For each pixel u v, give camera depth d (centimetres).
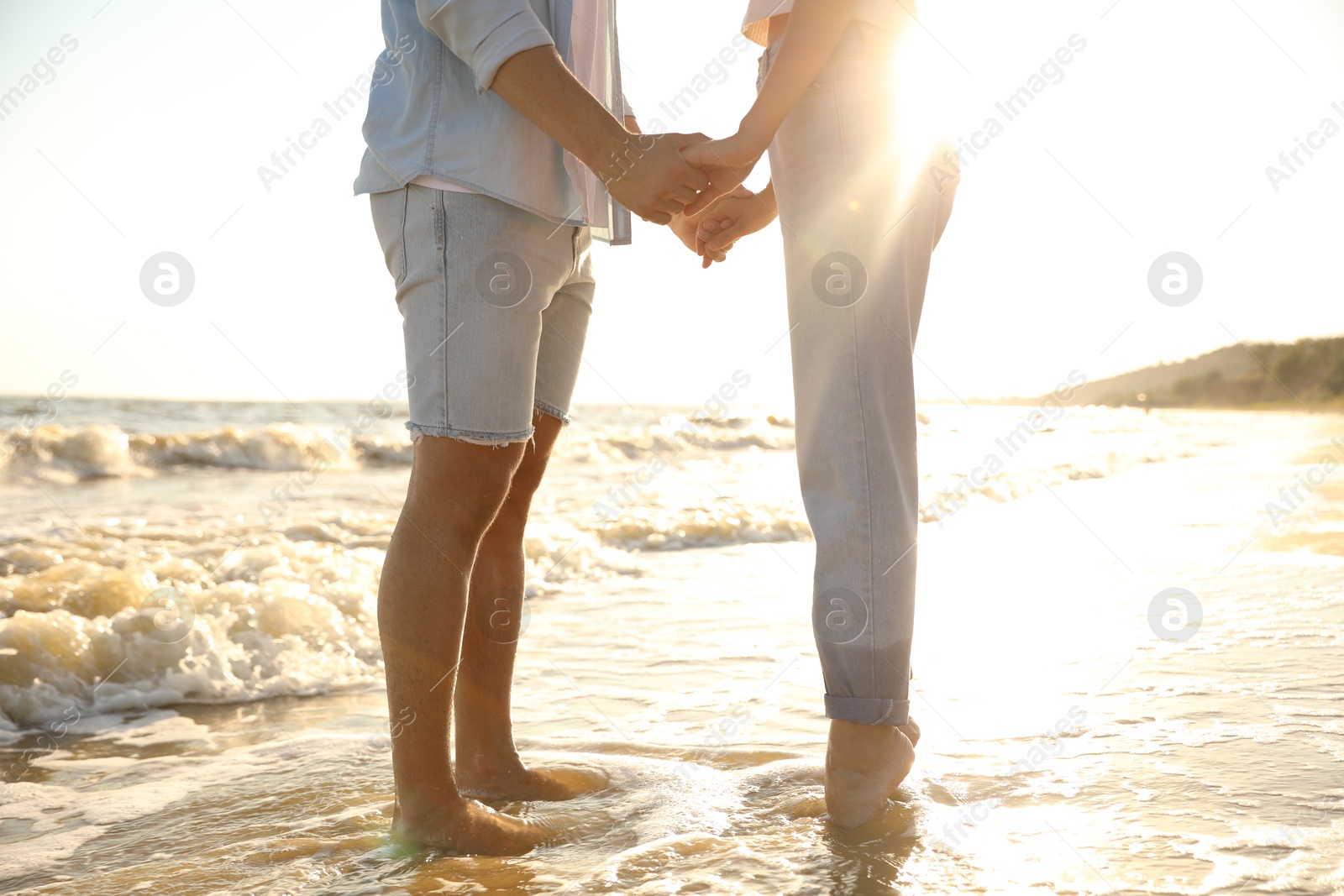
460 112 116
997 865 98
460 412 112
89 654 202
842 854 102
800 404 126
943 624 223
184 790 137
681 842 106
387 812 123
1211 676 172
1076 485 643
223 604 236
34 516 497
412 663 110
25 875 104
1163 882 91
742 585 326
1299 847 99
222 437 903
